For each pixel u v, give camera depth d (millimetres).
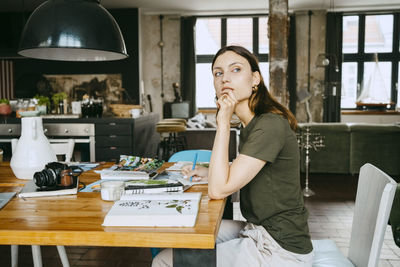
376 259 1271
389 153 5535
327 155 5664
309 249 1380
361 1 8547
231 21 9875
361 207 1516
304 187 5004
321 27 9305
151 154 6465
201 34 9992
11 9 8734
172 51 9750
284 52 4633
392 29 9516
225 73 1459
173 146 7793
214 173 1361
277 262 1338
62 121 5203
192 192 1585
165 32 9719
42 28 1935
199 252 1122
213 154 1387
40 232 1122
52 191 1571
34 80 9148
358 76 9648
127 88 9102
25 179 1916
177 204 1289
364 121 9453
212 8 9133
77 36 1943
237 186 1345
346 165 5656
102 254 2818
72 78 9148
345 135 5605
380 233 1260
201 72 10094
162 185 1546
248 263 1334
